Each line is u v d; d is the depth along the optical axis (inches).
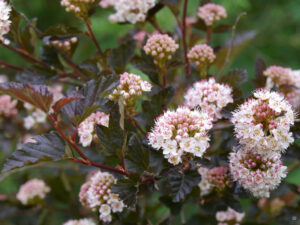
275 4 47.4
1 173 16.9
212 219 21.0
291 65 47.1
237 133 17.8
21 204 25.6
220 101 18.7
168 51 20.1
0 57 42.9
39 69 22.0
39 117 24.2
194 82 21.6
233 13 41.1
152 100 19.2
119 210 18.8
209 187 20.1
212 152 19.6
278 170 17.6
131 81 18.5
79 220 22.5
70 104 17.7
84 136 19.0
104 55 21.3
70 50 22.4
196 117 17.3
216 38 42.1
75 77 22.3
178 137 16.8
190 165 18.5
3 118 25.3
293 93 22.0
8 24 19.2
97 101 17.6
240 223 23.2
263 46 48.0
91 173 22.2
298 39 46.0
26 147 17.3
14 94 16.6
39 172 27.1
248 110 17.1
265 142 16.9
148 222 21.7
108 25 37.3
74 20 42.3
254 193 18.5
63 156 17.4
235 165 18.0
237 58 44.2
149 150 18.3
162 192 22.6
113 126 18.0
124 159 18.4
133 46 21.5
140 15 21.9
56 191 25.0
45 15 45.9
